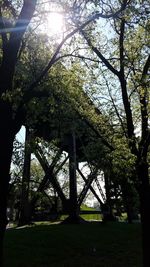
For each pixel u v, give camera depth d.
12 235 19.39
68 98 13.20
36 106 10.79
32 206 26.53
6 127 9.15
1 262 8.75
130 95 13.70
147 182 12.83
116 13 10.57
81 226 24.55
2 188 8.91
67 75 12.64
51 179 27.42
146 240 12.46
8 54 9.45
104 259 17.00
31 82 11.60
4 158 9.02
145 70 12.52
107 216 32.47
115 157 13.56
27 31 11.33
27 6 9.60
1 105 9.23
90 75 13.98
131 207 31.25
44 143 15.48
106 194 30.91
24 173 17.89
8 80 9.39
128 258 17.34
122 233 23.02
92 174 28.03
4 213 8.89
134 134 13.16
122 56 12.90
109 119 15.05
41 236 19.39
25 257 15.84
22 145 15.12
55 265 15.39
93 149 16.41
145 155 12.78
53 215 32.25
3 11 11.00
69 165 26.56
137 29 12.92
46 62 12.06
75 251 17.94
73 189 26.83
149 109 12.98
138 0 10.73
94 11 10.50
